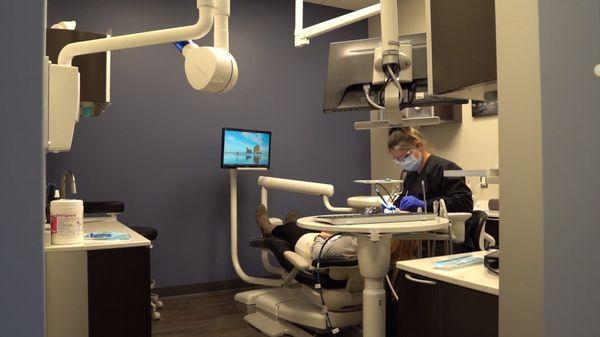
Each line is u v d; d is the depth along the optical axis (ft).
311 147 15.05
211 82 4.76
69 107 5.19
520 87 3.22
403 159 8.98
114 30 12.28
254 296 10.92
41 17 3.14
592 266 3.14
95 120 11.96
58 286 5.10
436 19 4.67
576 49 3.15
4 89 3.06
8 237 3.05
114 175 12.14
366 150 16.11
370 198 8.60
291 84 14.71
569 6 3.14
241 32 13.93
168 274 12.72
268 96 14.33
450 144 13.56
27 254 3.08
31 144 3.10
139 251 5.45
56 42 7.33
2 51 3.06
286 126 14.62
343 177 15.64
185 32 4.85
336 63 6.28
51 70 5.11
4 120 3.05
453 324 4.03
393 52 5.20
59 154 11.55
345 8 15.79
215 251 13.34
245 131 12.55
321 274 8.15
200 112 13.26
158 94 12.73
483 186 12.46
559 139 3.10
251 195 14.02
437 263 4.62
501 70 3.36
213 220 13.34
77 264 5.18
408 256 7.70
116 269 5.34
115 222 8.56
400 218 6.21
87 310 5.20
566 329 3.10
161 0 12.84
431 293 4.28
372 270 6.13
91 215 9.78
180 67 13.03
